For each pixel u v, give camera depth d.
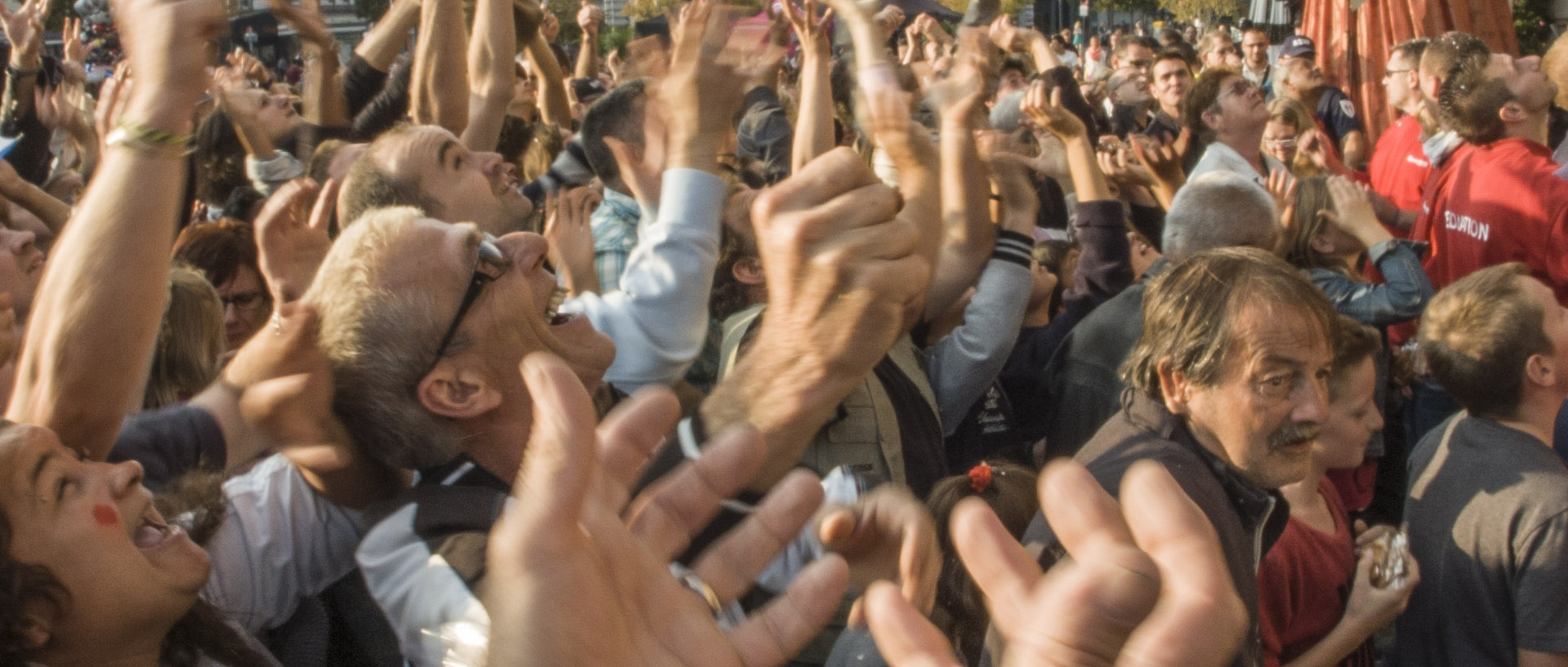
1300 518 2.43
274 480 1.72
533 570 0.59
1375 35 7.43
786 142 4.92
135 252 1.43
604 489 0.74
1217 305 1.80
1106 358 2.74
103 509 1.32
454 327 1.44
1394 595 2.29
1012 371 3.15
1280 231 3.17
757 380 1.11
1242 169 4.66
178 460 1.63
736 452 0.91
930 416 2.41
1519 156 4.05
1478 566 2.36
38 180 4.91
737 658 0.73
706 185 1.85
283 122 3.63
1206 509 1.72
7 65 5.43
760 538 0.97
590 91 7.32
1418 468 2.61
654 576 0.74
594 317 1.93
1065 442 2.80
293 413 1.57
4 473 1.26
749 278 2.67
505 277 1.50
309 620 1.72
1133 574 0.50
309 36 3.66
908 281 1.07
